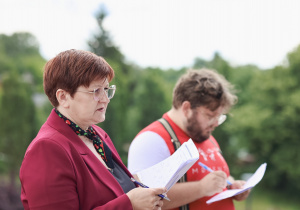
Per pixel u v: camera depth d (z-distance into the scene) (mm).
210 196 2164
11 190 7953
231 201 2305
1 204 7281
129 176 1687
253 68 30891
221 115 2311
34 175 1250
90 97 1386
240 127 24641
